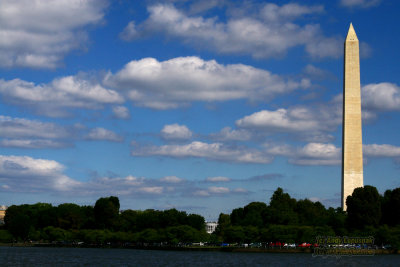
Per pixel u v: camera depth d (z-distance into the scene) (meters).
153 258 188.38
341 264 158.88
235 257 192.12
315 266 153.25
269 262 167.38
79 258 188.38
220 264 161.38
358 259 177.88
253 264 160.75
